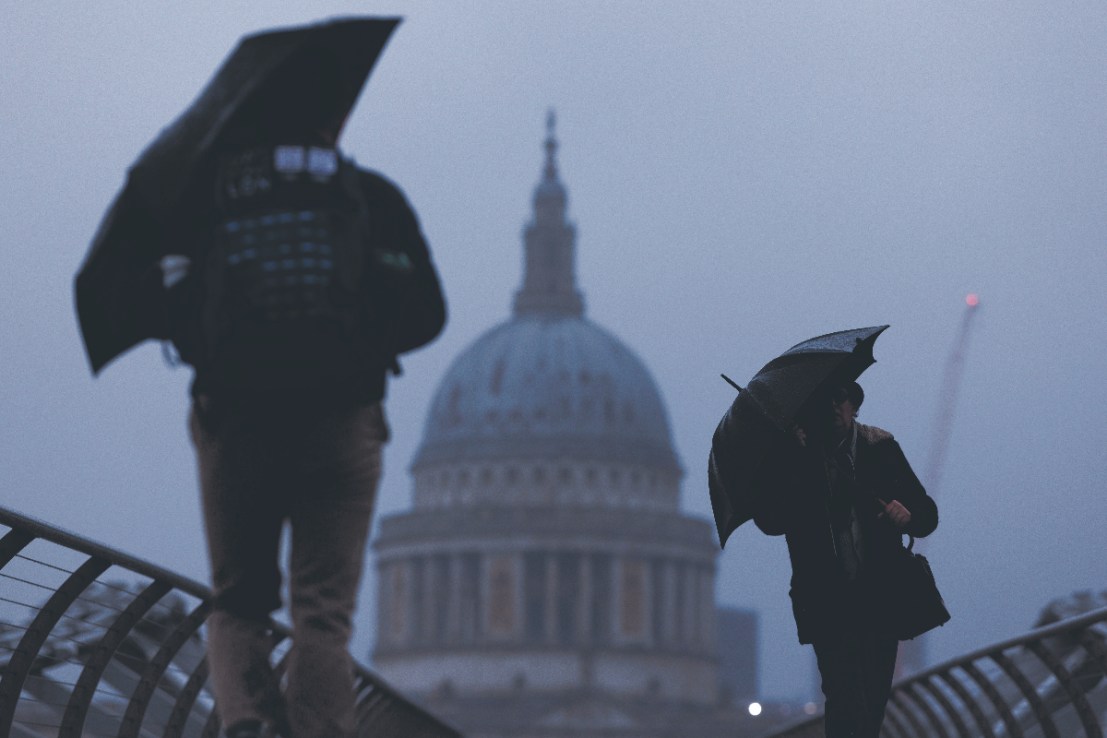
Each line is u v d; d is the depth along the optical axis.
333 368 7.17
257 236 7.01
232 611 7.78
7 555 8.98
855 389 11.23
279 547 7.84
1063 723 16.12
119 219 7.08
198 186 7.12
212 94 7.14
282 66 7.14
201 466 7.57
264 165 7.11
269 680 7.64
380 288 7.28
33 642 9.58
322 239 7.06
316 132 7.28
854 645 10.73
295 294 6.95
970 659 14.59
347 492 7.64
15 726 12.34
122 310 7.24
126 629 10.68
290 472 7.51
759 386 11.14
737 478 11.02
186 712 12.29
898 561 10.86
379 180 7.47
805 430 11.05
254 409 7.30
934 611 10.80
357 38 7.23
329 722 7.56
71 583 9.73
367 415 7.65
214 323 7.00
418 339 7.63
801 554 10.91
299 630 7.67
